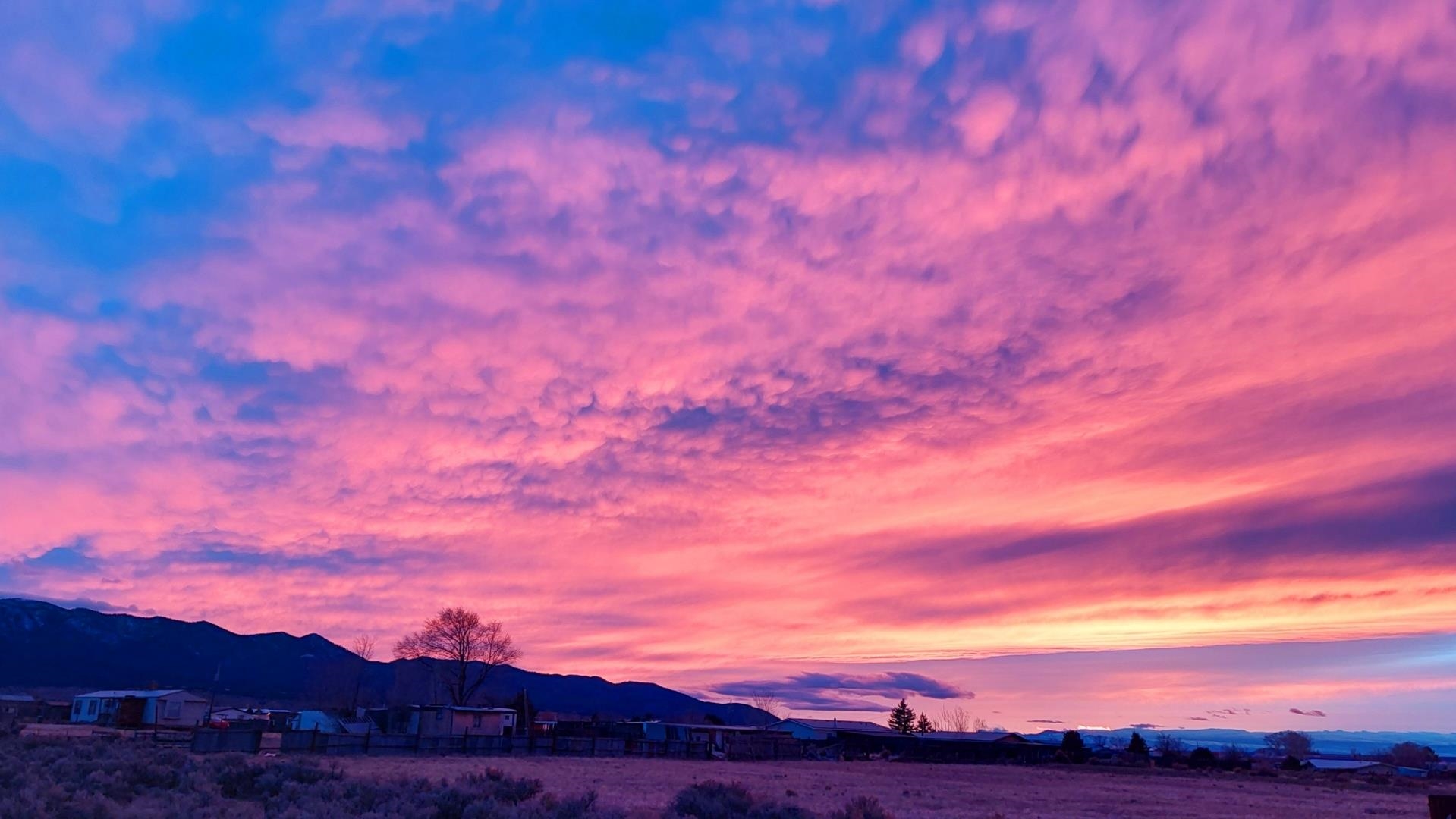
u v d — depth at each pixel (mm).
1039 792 52375
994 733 139875
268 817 19250
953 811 36656
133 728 80750
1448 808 23141
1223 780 80125
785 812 21922
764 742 93375
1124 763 103250
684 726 105562
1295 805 48750
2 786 21000
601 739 78562
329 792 23781
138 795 23672
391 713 86875
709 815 21578
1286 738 165000
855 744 118062
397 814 19438
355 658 119500
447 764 54219
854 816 22266
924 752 108812
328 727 84375
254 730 54656
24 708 95625
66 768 26219
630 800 32812
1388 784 81875
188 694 95062
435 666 107688
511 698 114625
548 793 25078
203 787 24203
